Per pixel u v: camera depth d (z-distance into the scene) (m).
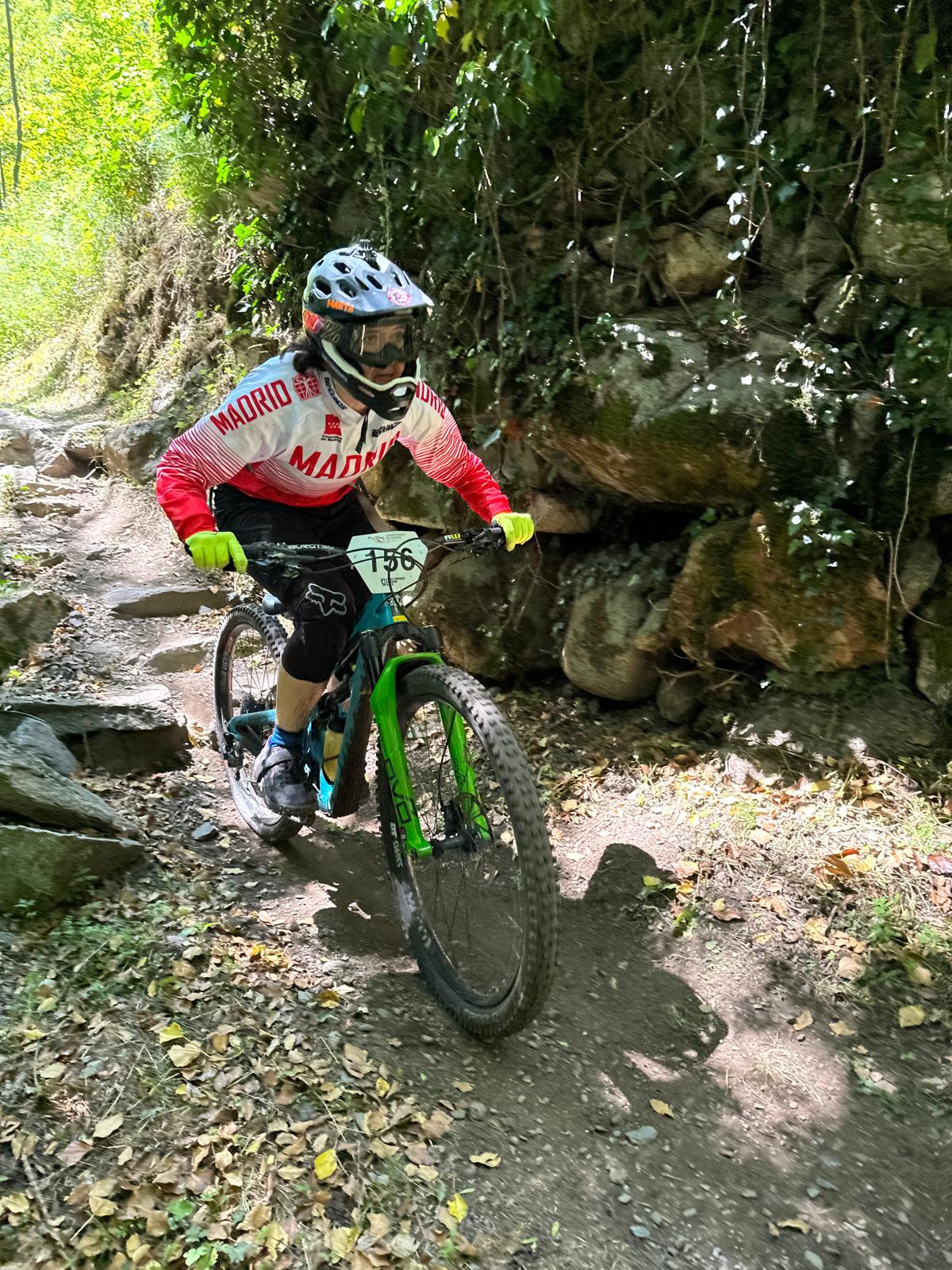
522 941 2.38
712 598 3.88
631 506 4.43
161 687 4.68
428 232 4.76
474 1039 2.66
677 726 4.23
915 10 3.50
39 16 16.84
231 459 2.66
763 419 3.71
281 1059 2.42
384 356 2.48
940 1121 2.54
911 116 3.56
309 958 2.88
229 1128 2.19
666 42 3.89
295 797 3.06
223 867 3.30
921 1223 2.28
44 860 2.83
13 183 16.97
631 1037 2.78
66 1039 2.36
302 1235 2.00
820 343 3.77
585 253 4.26
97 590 5.76
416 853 2.75
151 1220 1.96
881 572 3.65
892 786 3.55
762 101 3.69
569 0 3.83
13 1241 1.88
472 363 4.44
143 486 7.11
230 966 2.73
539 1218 2.16
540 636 4.62
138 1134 2.14
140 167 9.34
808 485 3.72
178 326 7.96
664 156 4.04
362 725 2.88
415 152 4.58
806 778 3.67
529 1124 2.41
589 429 4.04
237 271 6.10
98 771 3.72
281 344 6.01
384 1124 2.29
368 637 2.79
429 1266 1.99
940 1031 2.79
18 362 12.11
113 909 2.86
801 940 3.10
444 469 3.03
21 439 7.93
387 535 2.69
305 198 5.36
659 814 3.71
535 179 4.28
